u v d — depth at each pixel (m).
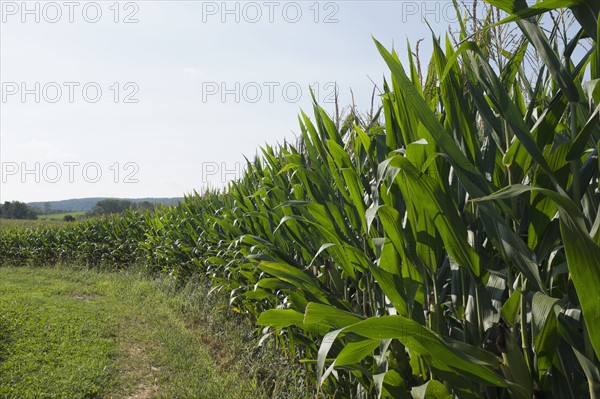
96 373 4.82
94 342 5.91
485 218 1.63
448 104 1.72
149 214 13.72
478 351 1.58
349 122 3.42
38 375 4.78
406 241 1.99
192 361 5.12
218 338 5.77
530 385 1.52
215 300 7.03
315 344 3.22
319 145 2.99
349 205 2.60
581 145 1.39
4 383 4.57
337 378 3.01
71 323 6.64
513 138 1.65
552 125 1.55
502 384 1.49
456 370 1.54
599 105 1.31
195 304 7.12
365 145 2.43
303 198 3.58
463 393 1.64
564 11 1.67
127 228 13.66
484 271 1.81
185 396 4.20
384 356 2.14
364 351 1.74
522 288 1.57
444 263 2.13
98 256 14.12
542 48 1.43
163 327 6.43
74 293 9.45
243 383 4.23
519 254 1.51
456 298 1.96
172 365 5.03
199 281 8.34
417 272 1.95
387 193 2.09
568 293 1.59
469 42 1.52
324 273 3.43
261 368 4.50
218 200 8.62
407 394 1.95
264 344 4.86
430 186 1.66
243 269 5.09
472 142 1.72
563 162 1.51
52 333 6.14
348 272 2.58
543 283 1.62
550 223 1.55
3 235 15.80
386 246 1.99
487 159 1.85
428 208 1.68
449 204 1.67
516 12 1.37
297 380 4.06
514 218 1.62
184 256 9.03
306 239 3.55
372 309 2.51
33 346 5.61
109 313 7.42
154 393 4.43
